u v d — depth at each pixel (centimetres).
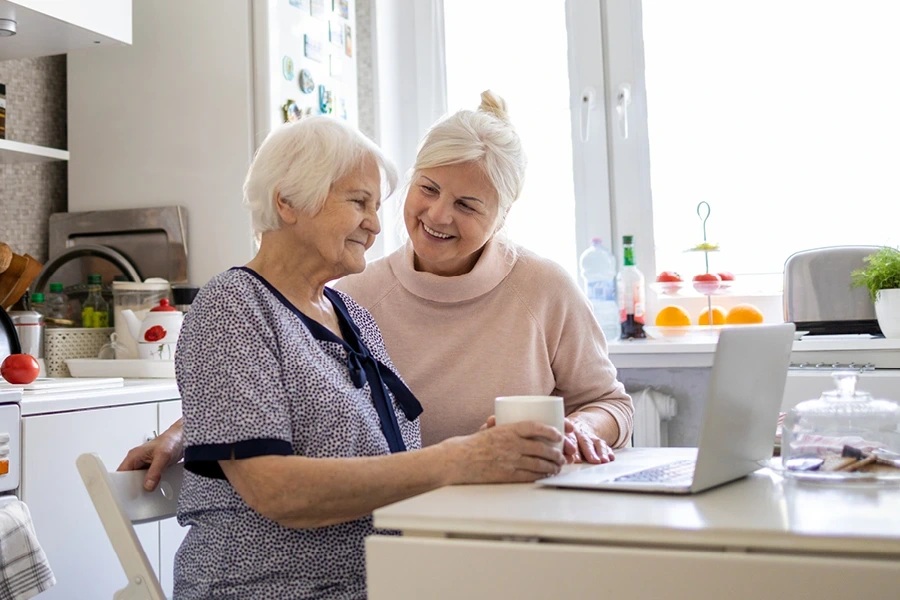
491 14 300
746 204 274
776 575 72
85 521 188
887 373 214
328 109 275
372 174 127
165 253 255
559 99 292
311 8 269
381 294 165
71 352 246
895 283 228
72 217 265
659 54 281
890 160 260
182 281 253
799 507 85
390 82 304
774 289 272
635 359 254
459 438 106
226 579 110
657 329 265
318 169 122
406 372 162
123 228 259
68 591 183
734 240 275
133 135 261
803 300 246
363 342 142
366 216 127
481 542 81
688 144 279
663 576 75
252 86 250
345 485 100
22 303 242
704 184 278
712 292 264
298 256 127
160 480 124
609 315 277
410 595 83
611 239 286
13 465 172
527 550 79
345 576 112
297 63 261
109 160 264
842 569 70
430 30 307
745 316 262
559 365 168
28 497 176
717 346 92
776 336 105
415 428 138
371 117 299
